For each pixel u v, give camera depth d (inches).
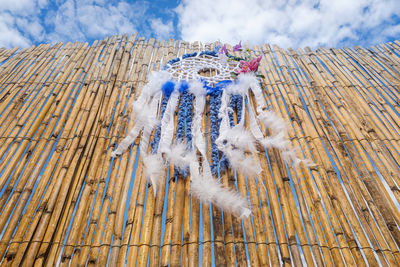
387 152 47.4
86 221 37.8
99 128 50.3
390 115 54.8
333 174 43.6
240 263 33.5
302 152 47.3
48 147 46.8
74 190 40.9
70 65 66.7
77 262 33.6
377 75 66.4
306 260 34.4
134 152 46.5
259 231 36.7
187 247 35.3
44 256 33.8
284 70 67.8
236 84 57.0
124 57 69.1
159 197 40.2
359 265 33.6
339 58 74.1
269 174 43.7
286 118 53.2
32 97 56.9
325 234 37.2
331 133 50.7
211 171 42.4
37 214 37.4
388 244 35.5
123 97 56.9
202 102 53.1
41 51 73.5
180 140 46.6
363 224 37.8
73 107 53.7
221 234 36.1
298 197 41.1
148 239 35.9
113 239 35.9
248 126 50.7
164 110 52.0
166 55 72.4
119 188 41.6
